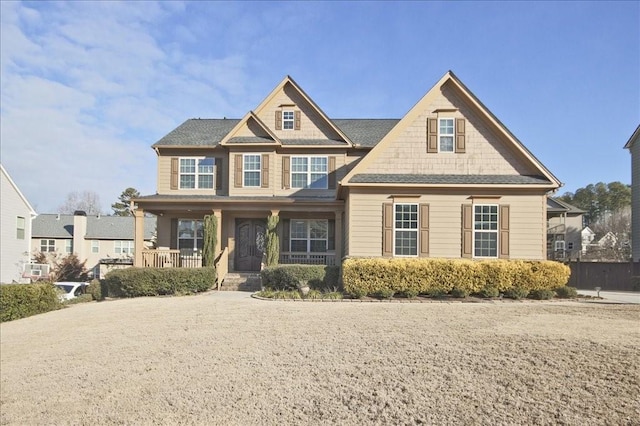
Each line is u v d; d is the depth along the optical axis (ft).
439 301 46.11
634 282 68.18
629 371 21.25
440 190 52.65
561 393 19.27
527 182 51.49
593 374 21.15
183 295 54.75
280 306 43.09
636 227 85.76
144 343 30.73
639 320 34.06
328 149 68.23
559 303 44.93
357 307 41.83
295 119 69.92
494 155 54.19
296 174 68.54
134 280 55.62
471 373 22.00
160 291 56.08
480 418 17.43
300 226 68.39
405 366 23.45
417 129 54.75
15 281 89.86
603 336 27.99
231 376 23.29
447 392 19.95
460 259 50.34
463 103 54.90
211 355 27.09
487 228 52.24
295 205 62.75
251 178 67.56
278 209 63.21
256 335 31.22
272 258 59.88
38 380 24.90
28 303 48.01
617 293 61.93
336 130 68.49
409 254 52.42
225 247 67.26
